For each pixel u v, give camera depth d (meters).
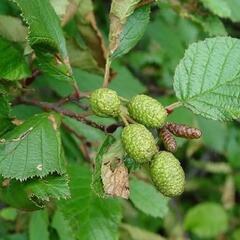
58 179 0.26
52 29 0.29
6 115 0.28
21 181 0.26
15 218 0.42
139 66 0.52
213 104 0.28
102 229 0.32
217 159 0.62
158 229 0.57
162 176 0.25
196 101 0.29
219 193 0.62
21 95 0.31
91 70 0.35
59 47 0.29
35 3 0.28
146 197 0.36
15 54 0.30
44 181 0.26
